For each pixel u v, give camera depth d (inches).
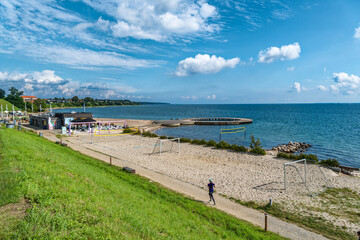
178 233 314.8
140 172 776.3
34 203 255.9
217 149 1245.1
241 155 1101.1
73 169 523.2
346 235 416.5
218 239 346.0
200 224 397.1
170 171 814.5
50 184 332.8
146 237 260.8
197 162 970.7
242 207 530.6
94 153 1054.4
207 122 2965.1
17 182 310.7
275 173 810.8
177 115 5255.9
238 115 5167.3
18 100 5738.2
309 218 482.9
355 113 5595.5
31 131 1644.9
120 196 419.2
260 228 429.7
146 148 1255.5
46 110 6131.9
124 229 258.5
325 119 3796.8
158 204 454.9
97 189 406.9
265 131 2293.3
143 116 4830.2
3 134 918.4
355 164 1086.4
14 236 189.9
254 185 685.3
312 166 887.7
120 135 1744.6
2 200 255.0
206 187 659.4
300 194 619.5
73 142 1363.2
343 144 1594.5
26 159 478.3
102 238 215.9
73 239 201.0
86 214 262.2
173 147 1291.8
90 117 2095.2
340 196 609.3
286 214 500.1
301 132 2199.8
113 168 787.4
